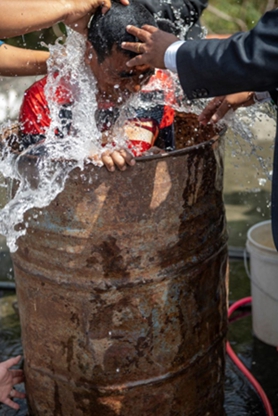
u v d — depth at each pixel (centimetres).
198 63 159
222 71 157
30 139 197
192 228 181
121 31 167
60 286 181
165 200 172
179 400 195
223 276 201
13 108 366
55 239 176
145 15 175
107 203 169
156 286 179
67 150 170
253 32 155
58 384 195
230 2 402
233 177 367
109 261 175
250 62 154
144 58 166
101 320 181
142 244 174
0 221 185
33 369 200
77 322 183
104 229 171
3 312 277
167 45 164
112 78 174
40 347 195
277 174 170
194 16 232
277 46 153
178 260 181
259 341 254
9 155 177
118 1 175
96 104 184
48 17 167
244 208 342
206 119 203
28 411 217
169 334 186
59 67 188
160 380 189
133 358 185
